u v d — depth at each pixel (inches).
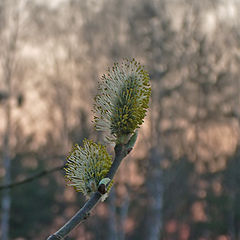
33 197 1211.2
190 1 1171.3
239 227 1246.9
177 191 1234.0
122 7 1197.1
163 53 1172.5
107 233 1216.2
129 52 1153.4
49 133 1317.7
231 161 1269.7
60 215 1216.8
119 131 68.5
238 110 1217.4
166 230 1200.2
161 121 1176.2
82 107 1210.6
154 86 1147.3
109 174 66.9
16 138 1300.4
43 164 1264.8
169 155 1240.2
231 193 1244.5
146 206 1267.2
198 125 1267.2
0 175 1243.8
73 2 1232.8
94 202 63.4
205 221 1214.9
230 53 1177.4
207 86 1217.4
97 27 1208.8
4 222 1069.8
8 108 1071.0
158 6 1178.6
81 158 68.7
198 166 1275.8
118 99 69.4
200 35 1178.0
